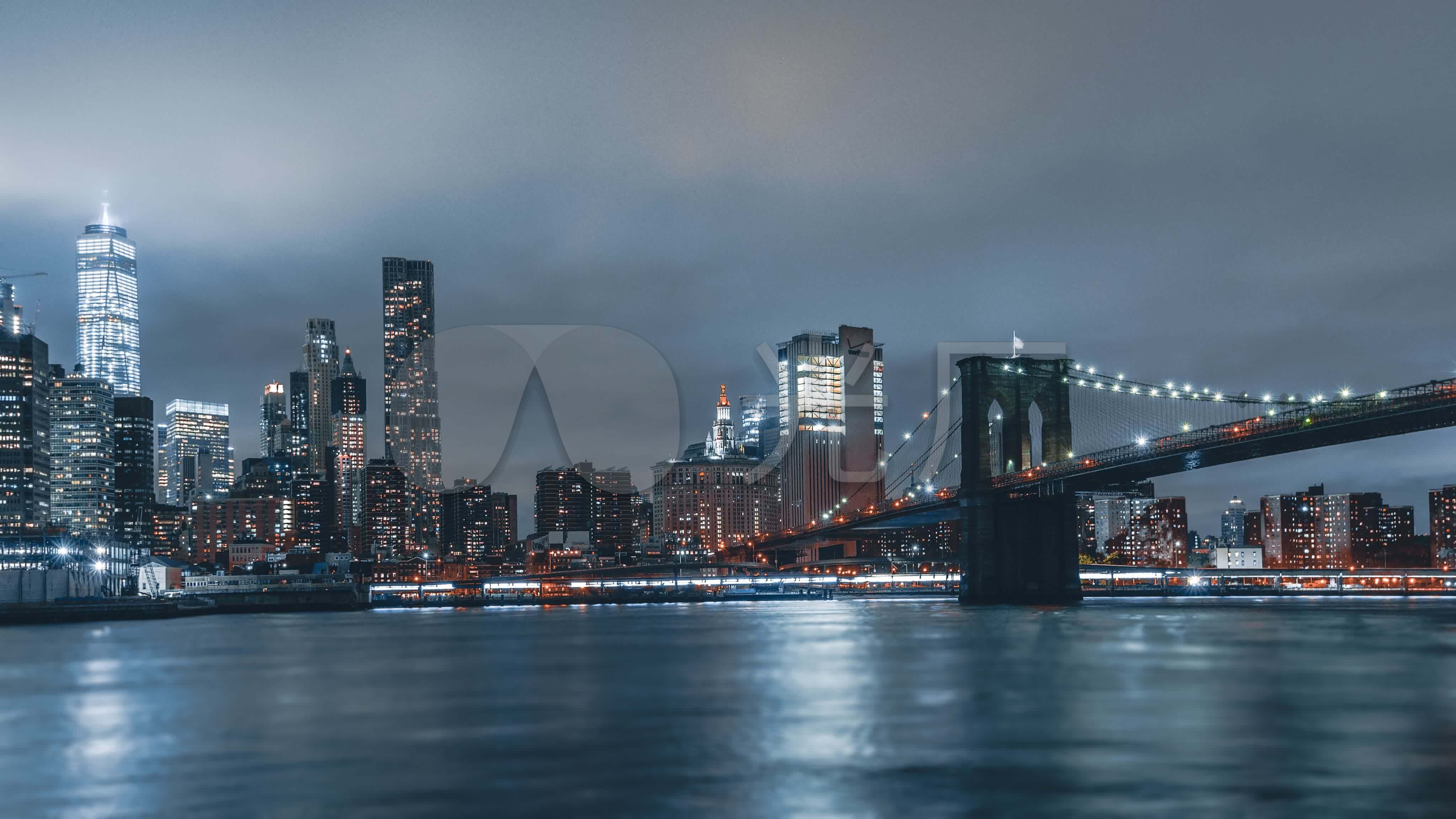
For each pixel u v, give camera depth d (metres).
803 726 73.62
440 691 92.56
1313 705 82.00
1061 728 72.56
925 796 54.22
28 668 115.69
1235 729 72.00
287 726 75.44
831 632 158.75
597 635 161.00
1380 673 101.06
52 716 81.12
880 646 132.88
